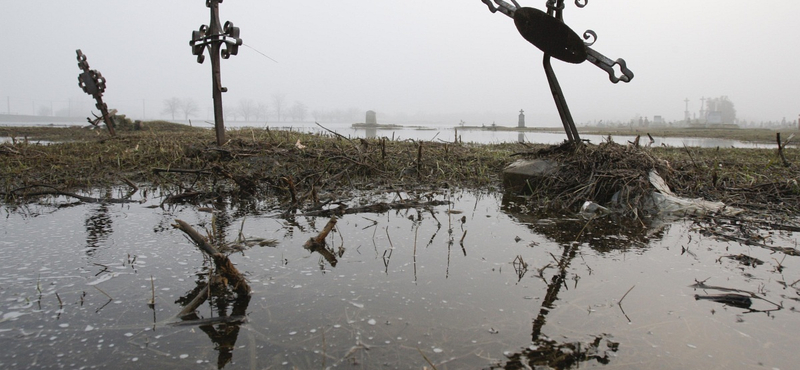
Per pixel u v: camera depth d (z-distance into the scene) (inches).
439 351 73.8
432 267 112.3
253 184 202.1
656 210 177.3
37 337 77.2
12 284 99.3
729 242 135.9
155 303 90.5
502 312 88.0
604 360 72.2
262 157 255.4
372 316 85.7
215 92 273.3
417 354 72.9
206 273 106.8
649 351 74.9
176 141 320.5
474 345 76.0
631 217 169.0
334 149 278.2
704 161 289.7
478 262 116.5
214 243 128.8
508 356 72.9
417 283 101.8
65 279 102.3
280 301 91.6
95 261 114.3
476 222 160.4
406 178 254.2
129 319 84.0
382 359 71.4
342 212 172.1
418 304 91.1
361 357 71.8
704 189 208.5
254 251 123.6
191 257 117.7
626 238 140.1
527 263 115.9
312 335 78.6
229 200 193.3
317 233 142.3
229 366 69.3
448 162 287.9
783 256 122.6
